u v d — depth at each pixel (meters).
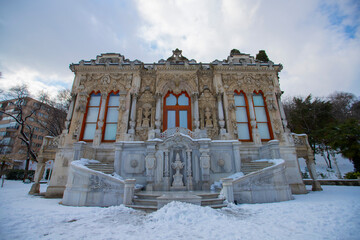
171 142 13.09
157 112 17.30
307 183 21.86
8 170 34.72
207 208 7.62
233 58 21.02
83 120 17.23
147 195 9.79
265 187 10.66
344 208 7.80
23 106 33.22
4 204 10.17
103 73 18.77
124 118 17.23
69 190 10.55
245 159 15.98
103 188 10.07
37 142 45.53
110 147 16.16
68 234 5.41
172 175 12.76
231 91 18.50
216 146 13.62
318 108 31.34
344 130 17.55
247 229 5.73
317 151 31.45
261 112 18.44
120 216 7.47
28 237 5.11
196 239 4.99
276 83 19.08
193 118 17.47
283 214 7.50
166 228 5.92
